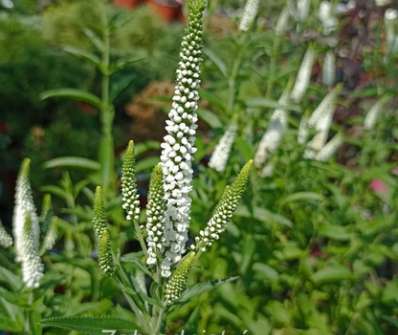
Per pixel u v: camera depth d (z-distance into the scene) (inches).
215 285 16.6
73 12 61.1
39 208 39.0
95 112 49.2
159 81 51.3
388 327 26.7
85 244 24.7
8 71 48.4
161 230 15.6
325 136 28.1
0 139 46.9
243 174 15.4
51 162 24.7
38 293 19.1
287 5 28.8
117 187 27.3
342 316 26.4
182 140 15.3
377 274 32.4
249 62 29.8
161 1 85.9
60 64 50.3
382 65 34.0
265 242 25.6
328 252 27.8
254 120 27.6
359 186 29.3
